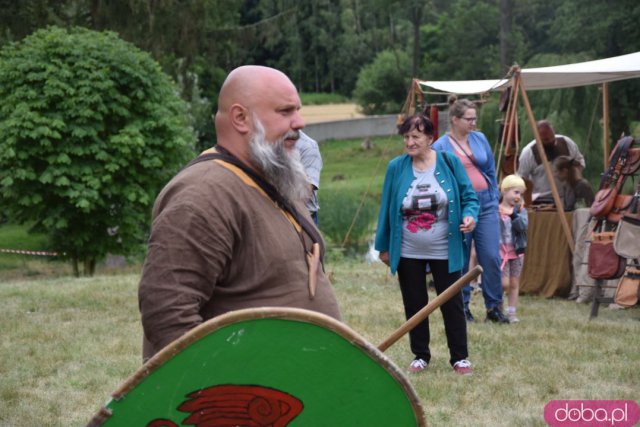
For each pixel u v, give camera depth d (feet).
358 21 268.21
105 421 8.55
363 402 8.89
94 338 25.91
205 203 9.87
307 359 8.82
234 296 10.14
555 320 28.68
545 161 34.22
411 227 21.07
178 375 8.63
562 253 34.01
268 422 8.82
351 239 75.31
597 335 26.14
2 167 61.16
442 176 20.99
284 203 10.61
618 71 32.86
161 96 64.80
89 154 61.72
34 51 62.13
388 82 218.59
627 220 27.78
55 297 33.17
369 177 156.76
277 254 10.25
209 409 8.71
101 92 61.67
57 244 65.51
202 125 134.21
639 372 21.61
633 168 29.30
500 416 18.22
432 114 38.29
